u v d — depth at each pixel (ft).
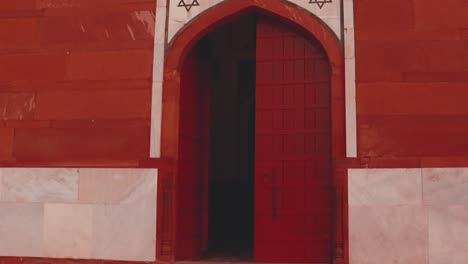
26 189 18.04
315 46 18.06
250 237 26.91
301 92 18.01
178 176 17.95
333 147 16.76
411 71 16.61
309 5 17.48
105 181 17.61
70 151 18.02
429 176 16.07
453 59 16.53
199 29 17.87
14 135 18.42
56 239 17.63
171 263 16.97
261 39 18.47
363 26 17.01
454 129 16.24
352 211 16.28
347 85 16.79
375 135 16.47
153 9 18.20
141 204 17.31
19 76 18.69
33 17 18.89
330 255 17.16
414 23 16.80
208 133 21.06
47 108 18.37
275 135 18.02
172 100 17.65
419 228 15.93
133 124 17.75
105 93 18.07
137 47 18.10
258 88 18.31
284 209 17.69
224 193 28.27
